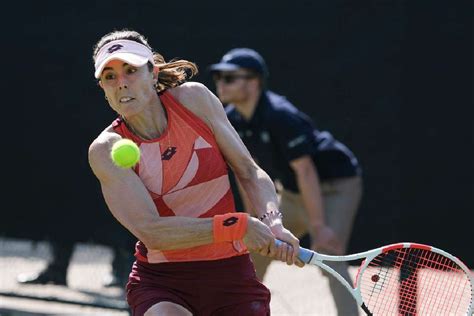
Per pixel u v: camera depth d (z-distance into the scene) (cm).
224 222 1130
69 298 2350
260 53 2295
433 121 2192
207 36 2317
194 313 1202
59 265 2491
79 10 2372
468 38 2170
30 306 2456
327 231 1936
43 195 2431
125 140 1088
